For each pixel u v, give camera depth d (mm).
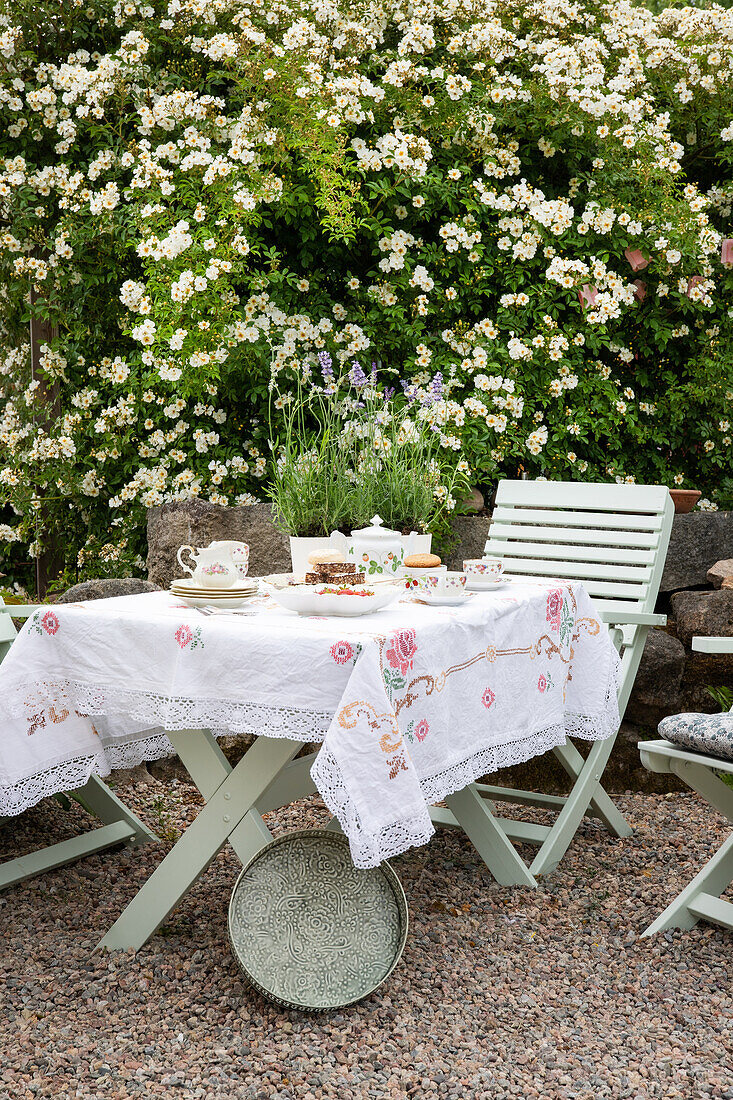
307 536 3203
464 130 5242
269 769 2352
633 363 5988
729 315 5770
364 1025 2215
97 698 2502
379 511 3297
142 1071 2023
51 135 5621
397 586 2699
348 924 2393
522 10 5559
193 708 2312
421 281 5066
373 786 2082
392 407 4707
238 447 5289
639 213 5379
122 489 5520
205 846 2439
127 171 5387
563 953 2598
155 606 2604
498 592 2988
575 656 3207
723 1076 2059
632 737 4066
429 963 2514
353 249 5379
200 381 4781
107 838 3184
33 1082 1986
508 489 3990
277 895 2398
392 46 5715
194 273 4672
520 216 5328
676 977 2479
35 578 6680
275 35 5398
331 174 4742
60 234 5328
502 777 4043
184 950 2516
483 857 3059
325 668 2158
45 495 6012
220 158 4746
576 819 3266
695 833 3521
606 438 5754
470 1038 2184
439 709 2406
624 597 3600
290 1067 2047
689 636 4266
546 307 5199
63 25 5641
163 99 5031
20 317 6246
